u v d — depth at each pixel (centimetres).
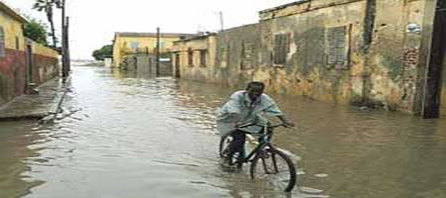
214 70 3344
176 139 1076
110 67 8150
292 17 2175
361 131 1178
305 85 2078
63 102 1873
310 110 1616
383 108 1591
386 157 905
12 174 770
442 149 973
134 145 1005
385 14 1560
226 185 712
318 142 1047
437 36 1345
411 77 1441
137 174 771
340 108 1667
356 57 1711
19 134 1120
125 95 2272
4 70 1655
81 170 795
